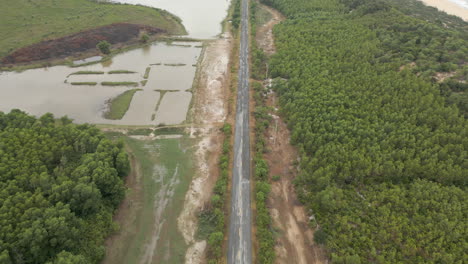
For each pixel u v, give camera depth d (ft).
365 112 314.14
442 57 371.56
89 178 232.12
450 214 227.81
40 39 489.26
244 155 307.58
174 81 427.33
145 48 509.76
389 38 429.79
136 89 404.98
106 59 467.93
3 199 209.36
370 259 210.79
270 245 223.51
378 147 276.41
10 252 186.29
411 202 239.71
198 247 230.89
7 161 236.63
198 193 272.31
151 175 288.10
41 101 378.94
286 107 347.15
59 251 201.16
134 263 220.43
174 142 326.24
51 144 260.83
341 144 284.00
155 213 254.68
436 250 209.15
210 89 412.36
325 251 226.38
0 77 417.69
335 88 359.66
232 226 242.17
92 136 281.95
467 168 257.55
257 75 430.20
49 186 227.81
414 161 262.06
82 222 217.56
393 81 349.41
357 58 403.13
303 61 414.21
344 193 254.47
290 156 307.37
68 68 444.96
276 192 271.69
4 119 285.43
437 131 286.05
